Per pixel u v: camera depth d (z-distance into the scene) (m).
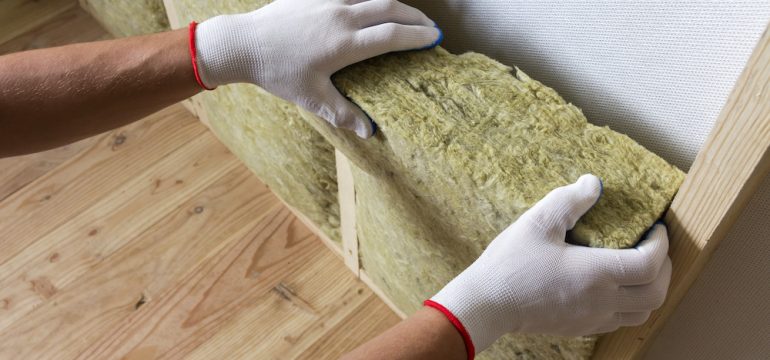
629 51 0.75
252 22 0.81
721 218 0.64
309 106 0.83
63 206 1.52
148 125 1.66
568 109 0.77
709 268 0.85
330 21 0.79
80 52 0.81
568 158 0.73
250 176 1.57
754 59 0.52
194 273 1.42
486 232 0.81
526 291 0.70
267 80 0.83
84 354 1.31
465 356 0.71
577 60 0.83
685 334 1.02
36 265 1.43
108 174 1.57
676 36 0.69
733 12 0.62
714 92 0.69
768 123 0.54
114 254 1.44
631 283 0.70
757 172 0.58
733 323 0.93
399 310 1.34
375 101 0.79
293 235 1.47
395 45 0.81
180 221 1.49
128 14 1.55
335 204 1.29
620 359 0.87
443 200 0.82
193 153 1.61
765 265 0.79
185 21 1.26
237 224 1.49
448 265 0.98
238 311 1.36
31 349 1.32
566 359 0.92
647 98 0.78
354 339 1.33
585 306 0.71
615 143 0.74
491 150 0.73
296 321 1.35
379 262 1.23
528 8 0.83
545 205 0.69
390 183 0.91
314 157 1.17
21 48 1.79
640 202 0.70
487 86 0.79
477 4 0.90
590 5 0.75
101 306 1.37
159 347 1.32
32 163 1.59
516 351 1.03
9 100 0.78
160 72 0.81
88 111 0.81
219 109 1.42
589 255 0.69
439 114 0.77
